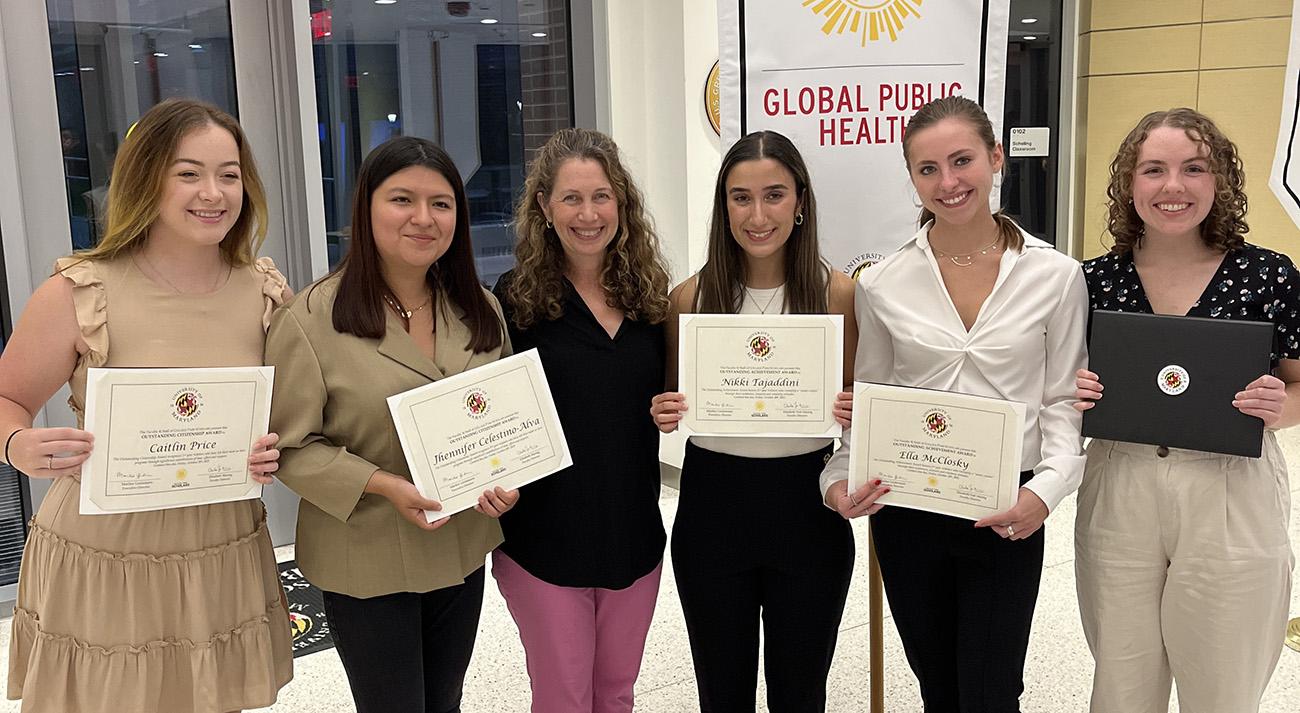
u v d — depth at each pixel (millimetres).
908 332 2010
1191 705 2039
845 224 2535
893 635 3277
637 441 2086
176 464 1734
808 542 2088
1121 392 1904
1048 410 1980
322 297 1871
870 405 1958
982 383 1967
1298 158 2350
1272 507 1934
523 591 2105
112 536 1761
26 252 3484
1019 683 2070
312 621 3424
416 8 4195
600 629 2186
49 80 3496
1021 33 5816
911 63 2473
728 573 2109
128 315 1762
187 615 1823
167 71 3758
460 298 1969
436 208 1843
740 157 2016
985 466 1894
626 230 2066
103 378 1674
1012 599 2002
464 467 1860
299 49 3891
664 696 2938
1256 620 1945
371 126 4184
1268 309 1916
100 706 1789
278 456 1825
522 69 4504
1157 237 1986
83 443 1672
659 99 4488
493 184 4539
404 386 1858
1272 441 1990
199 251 1834
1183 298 1965
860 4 2453
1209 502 1914
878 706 2576
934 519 2023
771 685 2211
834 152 2510
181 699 1851
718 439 2105
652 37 4473
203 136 1742
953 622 2119
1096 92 5887
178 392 1725
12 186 3420
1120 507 1995
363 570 1861
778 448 2086
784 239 2049
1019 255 1976
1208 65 5543
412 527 1879
